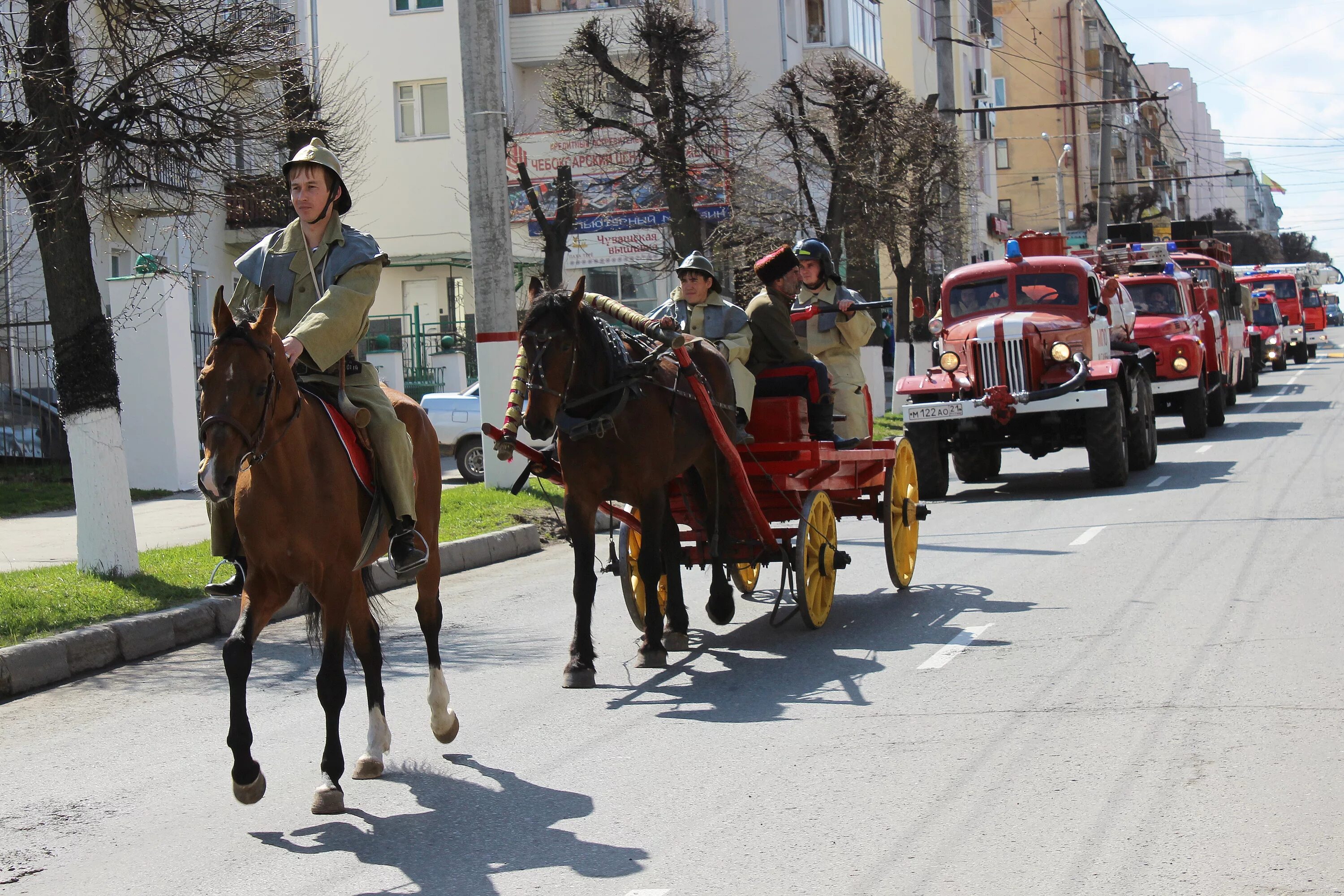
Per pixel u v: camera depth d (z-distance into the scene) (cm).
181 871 524
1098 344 1756
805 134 2692
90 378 1134
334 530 580
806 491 942
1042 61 7431
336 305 601
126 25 1150
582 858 511
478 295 1688
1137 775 570
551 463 847
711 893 468
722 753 645
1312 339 5319
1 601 1013
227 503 620
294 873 515
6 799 635
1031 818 525
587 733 697
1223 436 2306
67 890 511
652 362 820
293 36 1306
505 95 3212
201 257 2703
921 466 1698
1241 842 488
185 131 1159
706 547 923
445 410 2083
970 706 701
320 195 625
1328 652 767
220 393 529
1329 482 1553
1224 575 1022
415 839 546
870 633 916
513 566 1360
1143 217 7325
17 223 1866
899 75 4872
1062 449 2041
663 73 2295
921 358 2725
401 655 930
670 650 896
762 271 991
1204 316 2467
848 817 540
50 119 1120
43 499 1798
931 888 461
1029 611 948
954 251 3034
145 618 983
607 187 2514
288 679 880
